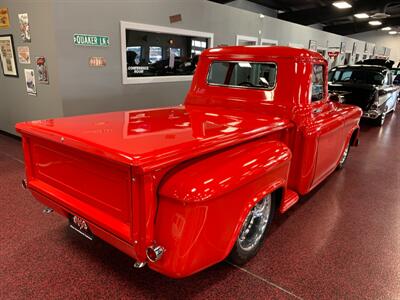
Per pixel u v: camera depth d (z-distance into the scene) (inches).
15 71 207.3
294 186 103.8
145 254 58.2
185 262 59.0
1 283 78.4
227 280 81.9
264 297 76.3
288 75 101.3
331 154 125.3
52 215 114.3
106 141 61.3
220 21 279.4
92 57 189.3
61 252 92.0
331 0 471.2
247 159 72.3
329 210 126.3
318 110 116.0
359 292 79.2
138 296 75.3
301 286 80.7
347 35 786.2
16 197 129.0
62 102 180.4
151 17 217.3
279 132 95.3
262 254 94.0
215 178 61.7
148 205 55.7
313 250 97.0
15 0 187.2
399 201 137.3
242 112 107.0
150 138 64.8
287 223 114.3
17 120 221.9
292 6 532.4
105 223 62.7
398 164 192.4
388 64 402.0
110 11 192.4
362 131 294.2
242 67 111.8
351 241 103.2
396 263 91.9
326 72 122.6
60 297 74.3
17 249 93.0
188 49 258.8
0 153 189.3
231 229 67.6
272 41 370.3
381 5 463.2
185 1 239.9
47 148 73.2
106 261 88.4
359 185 155.6
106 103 203.6
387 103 322.7
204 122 85.4
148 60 228.8
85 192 67.2
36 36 181.5
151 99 233.9
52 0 164.7
